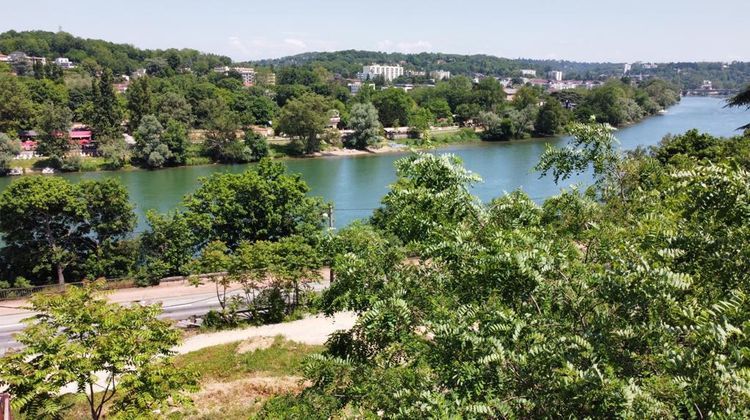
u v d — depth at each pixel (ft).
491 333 20.76
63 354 44.32
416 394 20.51
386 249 29.76
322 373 26.09
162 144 265.54
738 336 17.34
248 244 103.50
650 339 19.06
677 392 16.75
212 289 115.75
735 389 15.43
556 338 19.89
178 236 123.13
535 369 19.22
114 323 47.65
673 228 23.40
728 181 21.62
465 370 19.21
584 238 28.45
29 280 121.19
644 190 32.60
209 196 128.26
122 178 241.55
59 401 48.03
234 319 94.43
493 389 19.31
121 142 270.46
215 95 377.50
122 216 125.29
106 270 122.72
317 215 132.67
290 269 95.96
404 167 30.66
